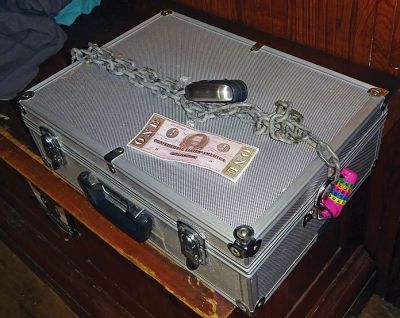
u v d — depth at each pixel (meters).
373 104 0.76
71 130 0.78
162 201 0.68
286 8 0.93
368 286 1.18
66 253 1.20
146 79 0.82
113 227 0.83
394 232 1.13
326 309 1.02
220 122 0.75
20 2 0.96
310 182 0.68
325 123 0.74
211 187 0.67
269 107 0.77
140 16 1.08
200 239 0.66
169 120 0.77
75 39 1.05
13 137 0.96
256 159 0.70
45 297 1.45
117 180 0.75
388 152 0.97
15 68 0.97
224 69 0.85
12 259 1.55
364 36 0.87
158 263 0.79
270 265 0.68
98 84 0.85
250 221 0.63
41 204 1.10
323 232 0.81
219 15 1.05
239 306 0.71
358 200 0.93
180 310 0.86
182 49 0.90
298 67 0.84
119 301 1.12
